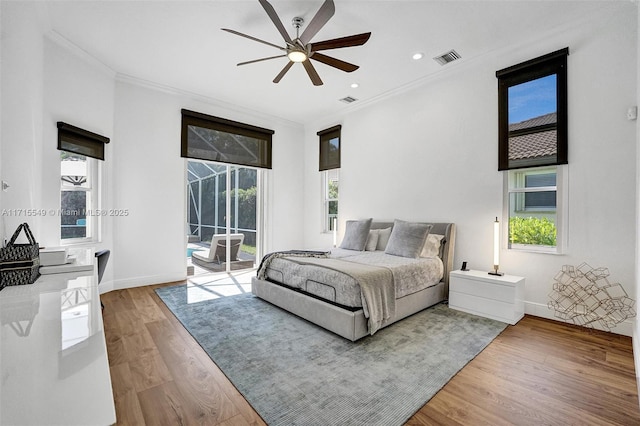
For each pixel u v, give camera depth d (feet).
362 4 8.93
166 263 15.05
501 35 10.44
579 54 9.66
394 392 6.04
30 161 8.03
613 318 8.97
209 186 19.11
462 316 10.44
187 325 9.54
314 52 9.21
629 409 5.53
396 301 9.70
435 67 12.73
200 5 9.00
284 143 20.01
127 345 8.13
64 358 2.29
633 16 8.71
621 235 8.87
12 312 3.52
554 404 5.68
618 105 8.95
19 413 1.57
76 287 4.85
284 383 6.34
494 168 11.60
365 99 16.37
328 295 9.30
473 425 5.12
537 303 10.42
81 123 11.58
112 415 1.62
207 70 13.12
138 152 14.08
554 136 10.10
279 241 19.80
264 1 7.43
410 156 14.53
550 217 10.53
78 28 10.08
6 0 6.69
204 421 5.18
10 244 5.48
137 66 12.73
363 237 14.75
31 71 8.14
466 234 12.41
